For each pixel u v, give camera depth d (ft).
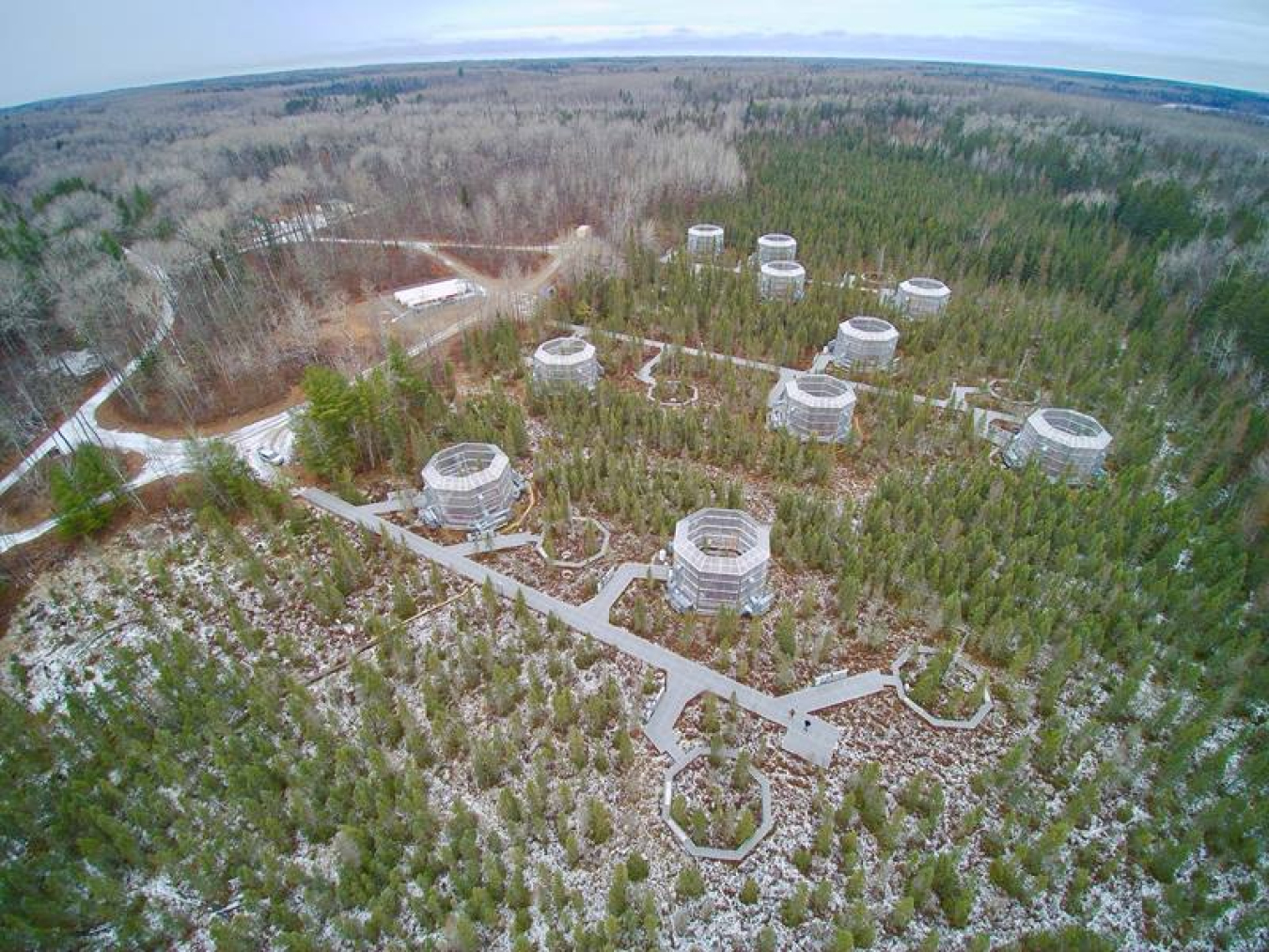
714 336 308.19
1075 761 142.31
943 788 142.41
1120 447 233.96
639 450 245.65
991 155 542.16
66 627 184.14
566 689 150.51
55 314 303.07
